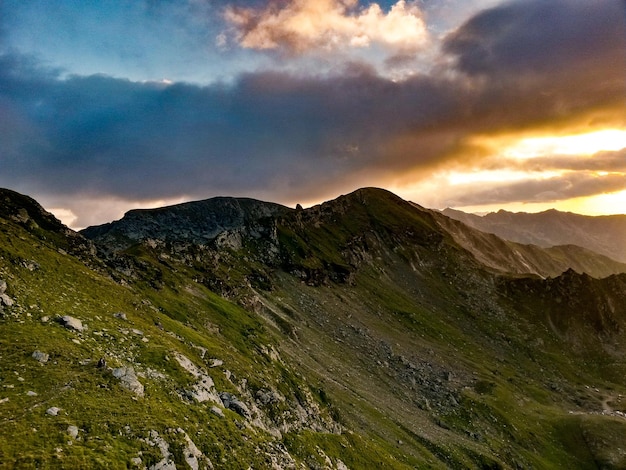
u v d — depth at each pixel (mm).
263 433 65250
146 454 40656
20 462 33406
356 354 187625
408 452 119062
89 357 54250
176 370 62625
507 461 147375
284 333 165500
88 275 94062
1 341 50750
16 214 109062
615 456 172500
